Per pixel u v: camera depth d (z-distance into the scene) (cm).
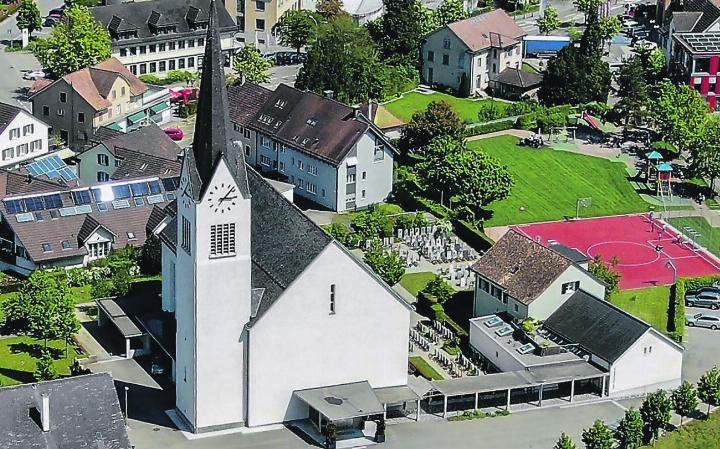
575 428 14412
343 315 14162
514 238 16750
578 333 15500
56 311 15675
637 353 15100
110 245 18212
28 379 15025
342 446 13825
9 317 16062
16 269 18000
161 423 14150
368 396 14175
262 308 13888
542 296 15838
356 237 18988
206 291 13562
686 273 18775
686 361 16200
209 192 13250
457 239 19475
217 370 13850
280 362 14038
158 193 18888
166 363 15300
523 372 14912
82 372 14700
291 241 14400
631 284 18338
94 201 18488
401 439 14025
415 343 16212
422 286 17838
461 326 16688
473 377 14775
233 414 14062
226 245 13500
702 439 14288
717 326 17162
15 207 18062
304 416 14325
